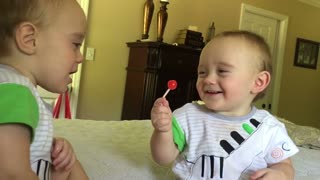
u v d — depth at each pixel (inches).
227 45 35.5
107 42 129.1
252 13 169.3
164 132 33.6
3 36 23.5
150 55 122.7
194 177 33.9
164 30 136.4
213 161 33.3
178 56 126.0
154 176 40.5
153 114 33.6
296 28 187.5
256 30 172.1
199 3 150.4
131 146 50.1
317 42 198.5
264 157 35.0
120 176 39.4
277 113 184.2
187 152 34.6
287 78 187.2
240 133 34.5
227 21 159.5
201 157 33.8
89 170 39.5
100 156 43.9
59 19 24.5
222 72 35.1
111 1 128.1
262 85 36.9
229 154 33.5
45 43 24.2
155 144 34.3
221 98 35.1
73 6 25.5
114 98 133.0
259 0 169.6
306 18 191.5
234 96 35.0
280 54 181.8
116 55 131.5
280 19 179.2
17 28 23.4
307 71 195.8
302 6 188.4
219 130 34.6
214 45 36.1
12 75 22.8
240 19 163.8
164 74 123.8
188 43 136.2
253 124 35.3
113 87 132.3
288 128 74.5
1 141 20.1
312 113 201.2
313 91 200.2
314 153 60.9
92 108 128.6
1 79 22.2
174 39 144.5
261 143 34.6
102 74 129.4
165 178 40.1
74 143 48.1
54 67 24.7
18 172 20.1
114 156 44.5
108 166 41.2
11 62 23.9
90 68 126.5
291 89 189.6
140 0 134.6
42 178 25.9
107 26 128.4
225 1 157.8
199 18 151.0
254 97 37.3
